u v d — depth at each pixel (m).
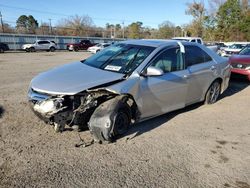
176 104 5.41
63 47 44.53
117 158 3.84
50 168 3.52
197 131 4.95
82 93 4.02
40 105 4.02
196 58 5.97
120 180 3.33
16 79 9.80
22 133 4.52
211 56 6.45
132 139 4.46
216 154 4.10
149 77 4.70
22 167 3.51
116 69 4.71
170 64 5.21
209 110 6.24
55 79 4.37
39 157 3.77
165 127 5.06
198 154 4.07
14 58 21.94
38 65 15.55
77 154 3.90
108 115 4.05
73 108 4.01
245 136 4.82
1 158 3.69
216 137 4.72
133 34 92.94
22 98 6.75
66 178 3.32
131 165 3.67
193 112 6.05
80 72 4.64
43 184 3.19
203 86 6.12
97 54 5.62
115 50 5.40
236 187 3.30
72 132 4.60
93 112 4.23
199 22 61.47
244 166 3.79
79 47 40.50
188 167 3.69
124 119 4.37
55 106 3.89
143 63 4.70
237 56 10.21
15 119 5.14
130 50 5.18
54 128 4.42
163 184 3.29
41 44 36.56
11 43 37.88
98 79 4.29
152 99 4.76
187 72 5.50
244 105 6.81
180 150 4.16
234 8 55.16
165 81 4.94
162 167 3.66
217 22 58.12
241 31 55.22
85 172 3.47
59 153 3.90
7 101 6.40
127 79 4.42
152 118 5.47
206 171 3.62
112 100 4.24
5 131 4.57
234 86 9.27
